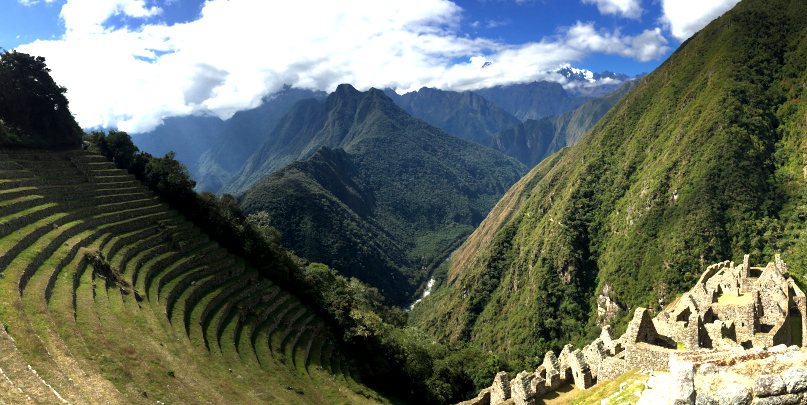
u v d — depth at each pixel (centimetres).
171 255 6450
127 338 3959
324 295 8150
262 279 7488
